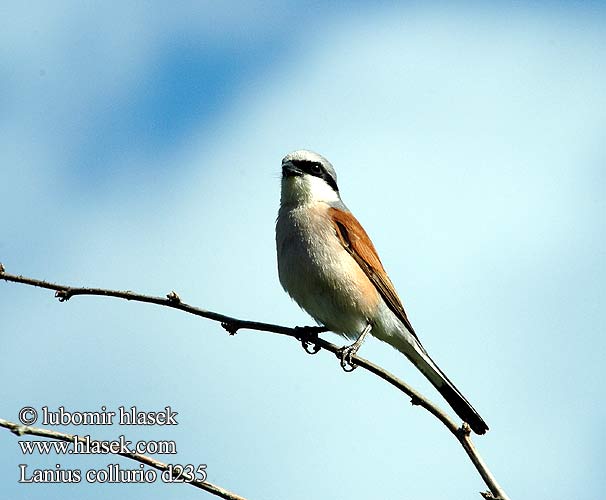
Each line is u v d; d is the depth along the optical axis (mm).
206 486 6926
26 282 8516
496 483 7000
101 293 8680
